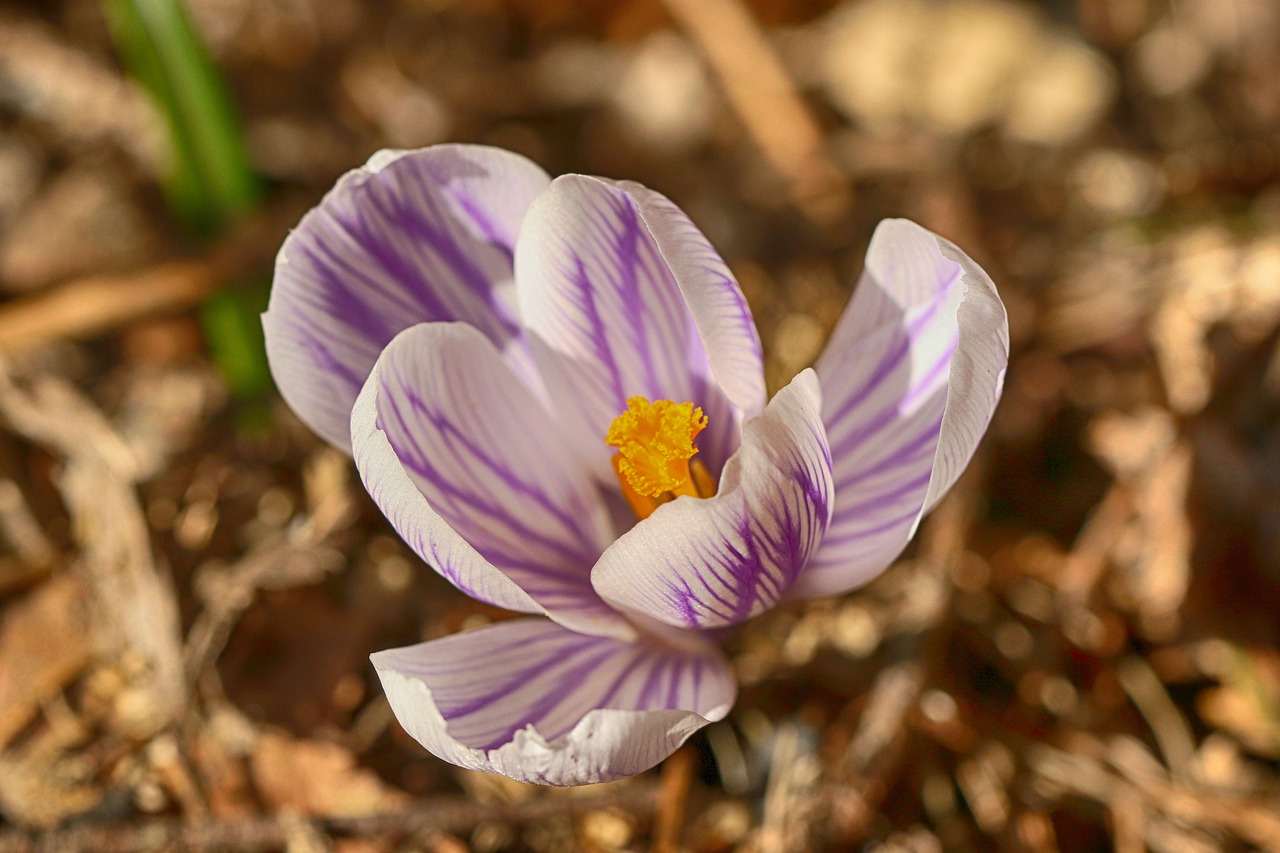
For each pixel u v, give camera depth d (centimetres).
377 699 33
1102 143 41
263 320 30
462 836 32
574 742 28
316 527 34
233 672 33
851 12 43
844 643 34
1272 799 33
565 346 31
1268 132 40
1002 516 36
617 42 44
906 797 33
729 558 29
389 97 41
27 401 35
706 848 33
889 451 30
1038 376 37
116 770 33
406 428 30
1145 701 34
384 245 31
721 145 41
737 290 30
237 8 41
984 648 35
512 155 31
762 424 29
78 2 40
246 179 36
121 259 38
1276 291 36
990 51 41
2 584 34
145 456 36
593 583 30
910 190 40
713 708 30
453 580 29
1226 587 35
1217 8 42
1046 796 34
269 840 32
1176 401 36
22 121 39
